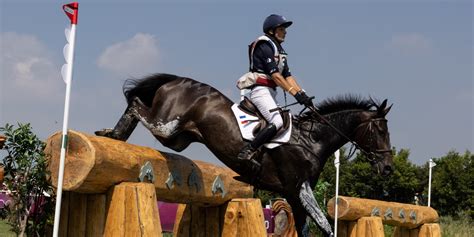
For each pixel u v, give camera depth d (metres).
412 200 39.19
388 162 10.28
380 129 10.27
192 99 9.68
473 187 40.94
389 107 10.34
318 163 9.88
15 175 8.21
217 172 10.41
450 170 41.25
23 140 8.18
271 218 16.05
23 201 8.30
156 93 9.82
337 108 10.38
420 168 42.72
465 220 33.78
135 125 9.95
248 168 9.61
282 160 9.61
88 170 7.83
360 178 37.12
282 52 9.71
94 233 8.41
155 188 8.94
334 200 14.50
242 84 9.77
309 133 9.91
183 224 11.09
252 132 9.46
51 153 8.22
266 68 9.55
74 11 8.33
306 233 9.92
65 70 8.15
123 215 8.20
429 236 17.19
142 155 8.75
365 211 14.74
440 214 41.66
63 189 8.04
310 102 9.48
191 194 9.72
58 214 7.75
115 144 8.45
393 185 37.84
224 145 9.56
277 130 9.44
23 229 8.29
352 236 14.80
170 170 9.23
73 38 8.25
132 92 9.91
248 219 10.37
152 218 8.25
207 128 9.60
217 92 9.86
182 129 9.70
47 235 8.65
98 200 8.45
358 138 10.37
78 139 7.98
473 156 41.84
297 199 9.72
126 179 8.45
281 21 9.69
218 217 10.77
